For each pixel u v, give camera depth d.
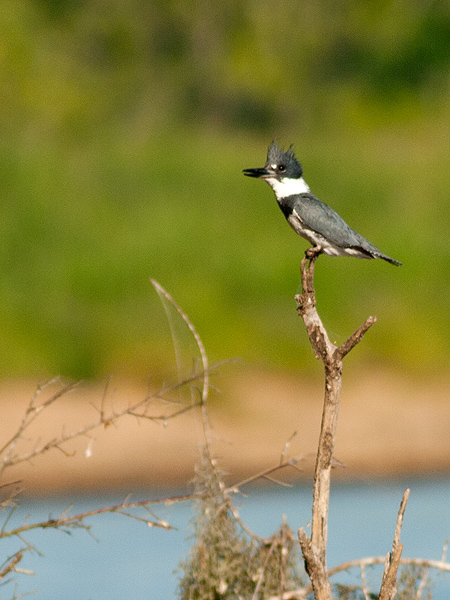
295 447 12.73
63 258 16.95
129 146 24.80
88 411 13.08
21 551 5.46
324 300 16.47
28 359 14.17
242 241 18.45
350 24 40.22
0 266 16.41
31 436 12.36
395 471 12.33
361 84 39.78
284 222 19.70
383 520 10.20
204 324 15.27
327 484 5.43
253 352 15.02
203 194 21.09
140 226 18.92
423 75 39.84
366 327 5.30
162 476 11.63
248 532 6.26
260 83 37.50
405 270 17.59
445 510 10.60
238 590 6.24
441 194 22.06
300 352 15.09
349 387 14.90
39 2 36.03
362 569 6.38
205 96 38.06
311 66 39.62
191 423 12.95
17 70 32.16
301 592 6.13
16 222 18.09
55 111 32.38
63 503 10.82
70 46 35.69
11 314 14.91
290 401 14.09
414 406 14.32
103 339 14.57
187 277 16.56
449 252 18.42
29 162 21.05
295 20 39.12
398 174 23.33
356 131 38.12
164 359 14.29
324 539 5.40
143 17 37.16
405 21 40.44
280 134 38.47
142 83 36.88
